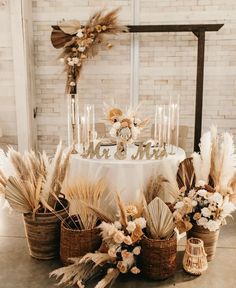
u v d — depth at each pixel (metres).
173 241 2.39
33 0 4.95
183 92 5.02
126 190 2.91
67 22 4.53
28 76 4.93
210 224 2.49
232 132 5.07
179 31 4.56
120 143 3.04
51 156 5.25
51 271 2.53
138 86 5.05
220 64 4.91
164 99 5.06
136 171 2.89
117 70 5.02
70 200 2.58
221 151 2.64
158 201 2.44
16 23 4.67
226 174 2.59
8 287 2.34
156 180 2.79
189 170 2.79
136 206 2.57
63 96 5.14
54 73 5.09
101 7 4.90
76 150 3.26
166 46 4.92
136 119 3.17
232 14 4.79
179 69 4.97
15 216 3.51
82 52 4.59
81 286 2.26
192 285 2.37
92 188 2.55
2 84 4.88
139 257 2.46
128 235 2.34
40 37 5.03
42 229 2.59
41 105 5.20
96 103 5.12
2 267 2.58
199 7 4.81
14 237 3.06
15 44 4.72
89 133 3.72
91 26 4.51
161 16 4.86
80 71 4.71
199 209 2.58
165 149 3.20
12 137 5.02
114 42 4.94
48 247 2.64
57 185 2.67
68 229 2.46
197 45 4.86
